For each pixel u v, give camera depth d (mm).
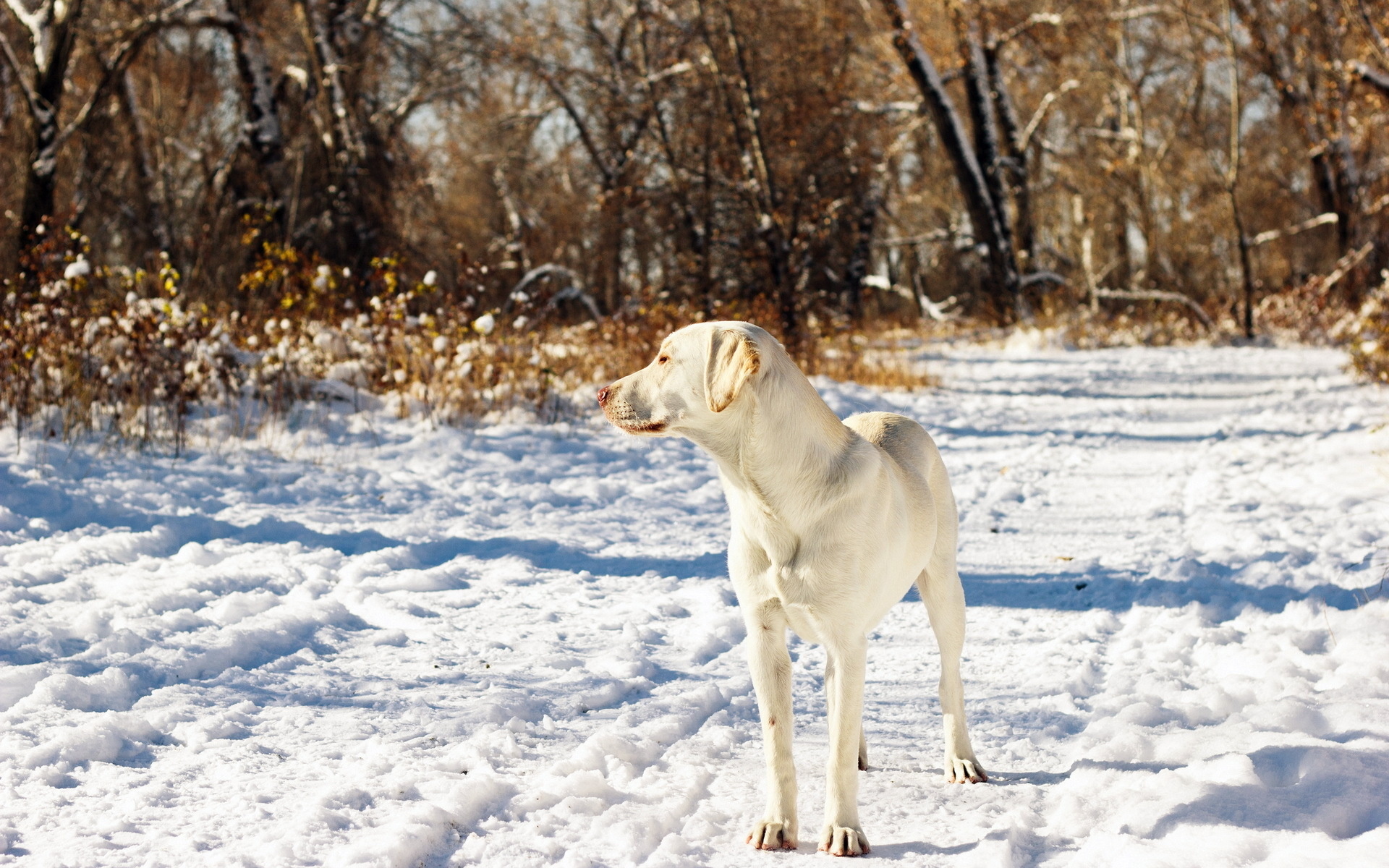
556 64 29234
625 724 4164
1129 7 30578
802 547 3150
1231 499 8305
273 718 4109
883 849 3178
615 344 15180
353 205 20781
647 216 27891
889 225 42219
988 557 7055
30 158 18719
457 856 3061
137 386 9344
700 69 23000
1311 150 29203
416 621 5430
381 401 11164
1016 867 3023
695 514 8289
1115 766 3664
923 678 4863
